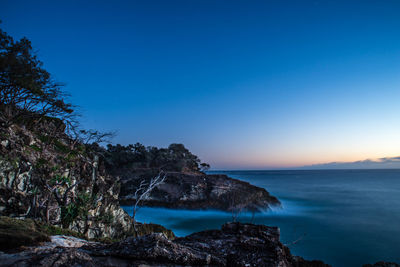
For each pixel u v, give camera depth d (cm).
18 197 1395
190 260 439
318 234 3250
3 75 1702
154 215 4206
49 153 1791
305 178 18888
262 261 484
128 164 6706
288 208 5144
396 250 2667
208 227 3597
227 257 499
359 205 5603
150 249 432
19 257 388
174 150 8156
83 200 1731
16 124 1845
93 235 1727
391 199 6531
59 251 419
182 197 4809
